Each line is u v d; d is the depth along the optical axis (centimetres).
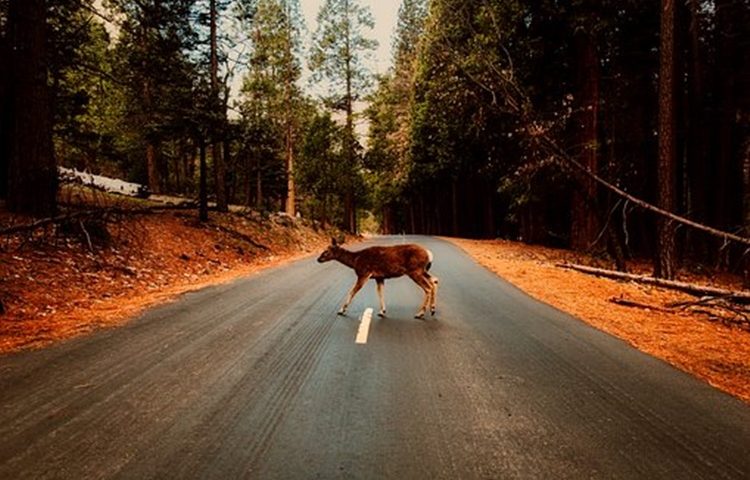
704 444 394
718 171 2225
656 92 2342
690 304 1020
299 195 4156
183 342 657
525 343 691
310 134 3425
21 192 1205
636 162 2450
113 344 641
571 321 849
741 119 2188
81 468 336
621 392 507
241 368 554
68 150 2672
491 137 2600
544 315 892
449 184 4862
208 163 3456
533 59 2150
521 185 2330
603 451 378
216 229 1931
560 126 1972
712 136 2306
